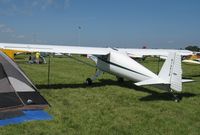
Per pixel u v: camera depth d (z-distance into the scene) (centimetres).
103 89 1226
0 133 613
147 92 1173
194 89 1323
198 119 796
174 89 991
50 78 1563
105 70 1330
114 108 884
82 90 1185
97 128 682
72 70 2097
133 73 1166
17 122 684
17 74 845
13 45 1230
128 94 1122
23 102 775
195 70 2520
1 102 746
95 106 902
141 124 729
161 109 890
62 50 1286
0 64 835
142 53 1664
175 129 697
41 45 1316
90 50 1331
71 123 712
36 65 2520
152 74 1075
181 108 916
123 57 1241
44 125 683
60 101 958
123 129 683
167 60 1012
